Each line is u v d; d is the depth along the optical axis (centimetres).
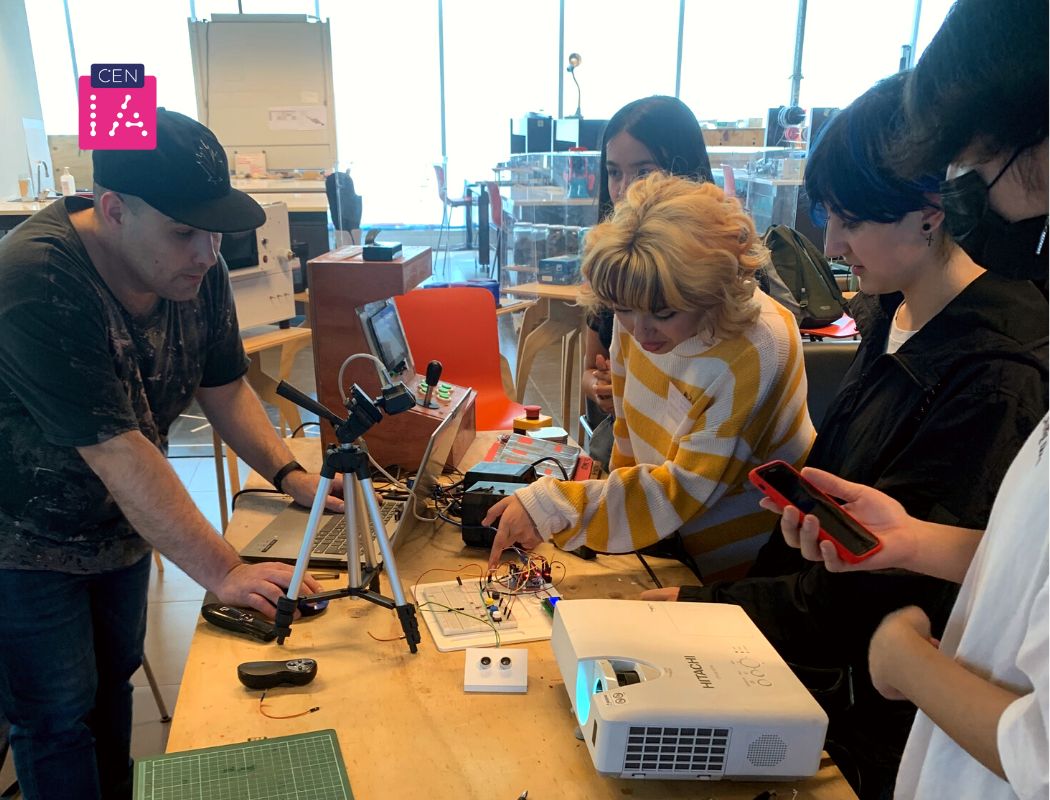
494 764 91
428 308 263
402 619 110
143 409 135
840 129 92
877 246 96
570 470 166
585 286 129
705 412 126
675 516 125
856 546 83
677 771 86
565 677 98
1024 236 67
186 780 86
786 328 127
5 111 650
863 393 111
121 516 139
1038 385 87
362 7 852
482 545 141
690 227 112
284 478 153
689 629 99
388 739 94
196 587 269
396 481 152
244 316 251
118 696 163
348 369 164
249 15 390
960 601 77
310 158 419
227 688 103
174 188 112
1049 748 54
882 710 106
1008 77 60
